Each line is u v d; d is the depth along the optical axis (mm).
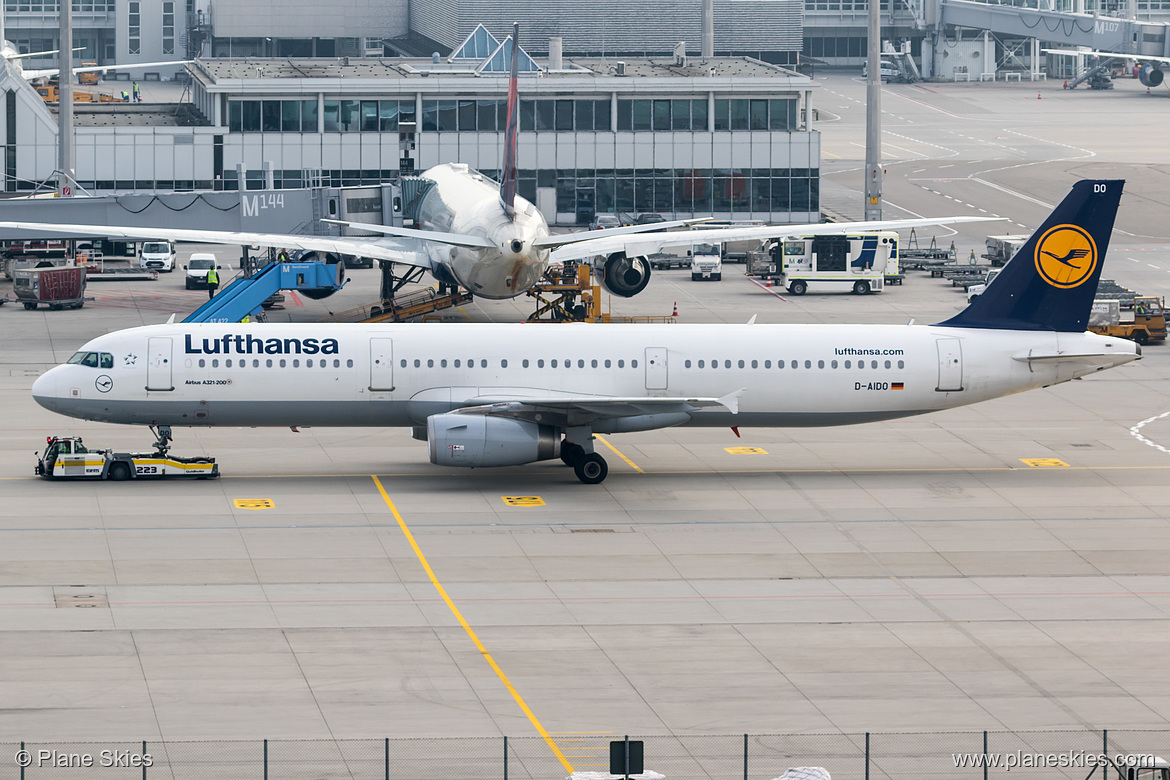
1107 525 135500
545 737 84750
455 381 146750
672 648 100438
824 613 108812
